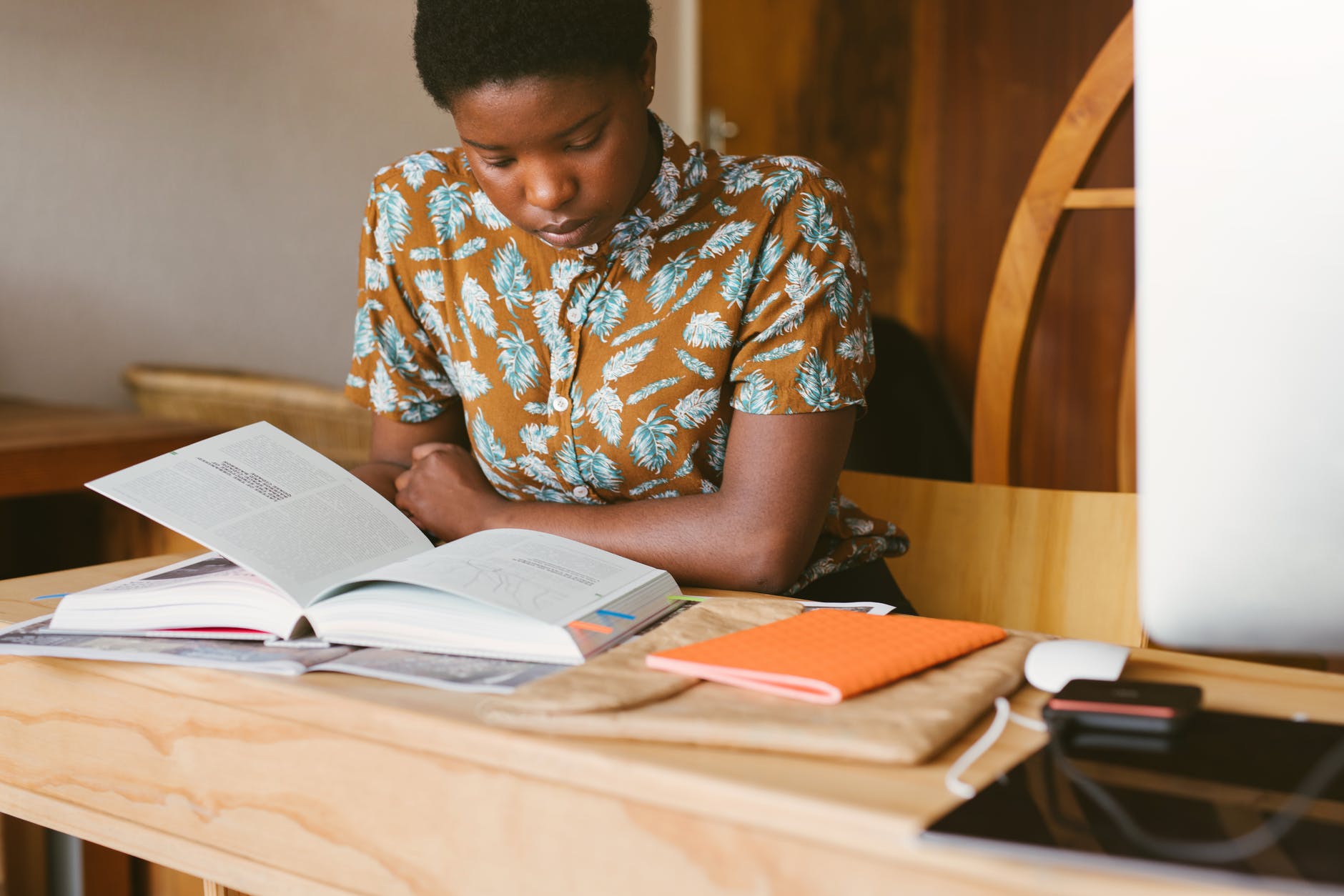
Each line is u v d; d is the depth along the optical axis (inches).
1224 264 22.8
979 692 28.9
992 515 58.0
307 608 34.8
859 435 134.5
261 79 106.3
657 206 48.0
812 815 23.5
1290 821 22.1
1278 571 23.7
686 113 154.6
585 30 39.2
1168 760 25.3
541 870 27.3
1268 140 22.0
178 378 88.3
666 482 51.1
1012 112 146.9
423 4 41.3
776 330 47.5
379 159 118.3
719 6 154.9
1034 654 31.4
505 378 51.1
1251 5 21.8
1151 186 23.1
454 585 34.5
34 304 90.9
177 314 100.6
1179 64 22.4
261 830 31.9
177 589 36.1
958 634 32.8
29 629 36.8
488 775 27.9
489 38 38.9
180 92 99.7
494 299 50.9
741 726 26.5
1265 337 22.8
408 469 55.6
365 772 29.9
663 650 32.3
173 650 33.8
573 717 27.4
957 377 154.3
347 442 81.4
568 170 41.7
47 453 65.0
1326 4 21.3
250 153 105.7
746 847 24.5
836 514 53.2
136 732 34.1
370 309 54.7
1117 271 143.7
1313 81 21.5
